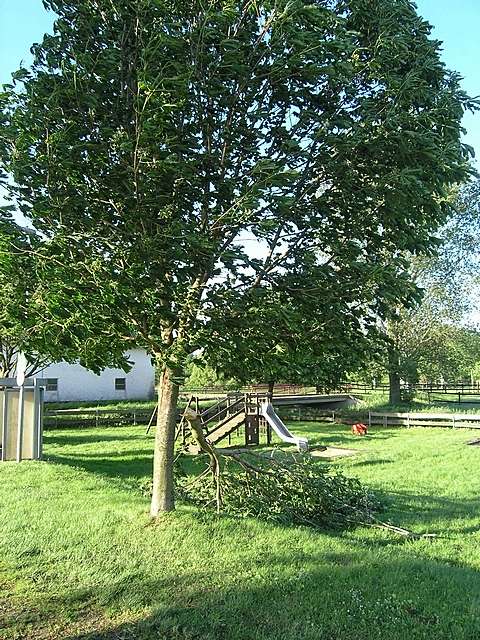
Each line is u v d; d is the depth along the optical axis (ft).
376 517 28.94
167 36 16.19
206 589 16.56
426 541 24.58
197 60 16.90
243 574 17.61
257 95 18.11
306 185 19.21
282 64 17.03
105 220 18.17
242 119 18.16
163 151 16.28
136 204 17.04
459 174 19.12
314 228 19.69
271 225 16.51
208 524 21.85
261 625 14.49
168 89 15.90
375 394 124.67
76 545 20.29
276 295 18.88
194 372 104.73
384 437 71.67
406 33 19.83
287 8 16.07
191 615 15.01
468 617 15.17
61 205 17.28
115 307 16.98
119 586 16.87
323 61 17.26
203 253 16.72
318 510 25.46
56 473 36.76
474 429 79.77
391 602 15.89
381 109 18.99
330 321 18.88
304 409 100.22
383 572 18.31
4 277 17.15
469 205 100.42
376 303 19.31
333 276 18.70
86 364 18.28
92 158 17.28
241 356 18.62
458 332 104.58
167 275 17.43
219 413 68.80
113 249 17.58
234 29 17.53
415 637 13.97
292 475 25.54
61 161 16.67
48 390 109.70
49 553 19.62
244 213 16.60
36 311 16.93
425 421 84.17
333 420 93.56
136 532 21.30
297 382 21.66
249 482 25.04
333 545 20.86
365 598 16.14
